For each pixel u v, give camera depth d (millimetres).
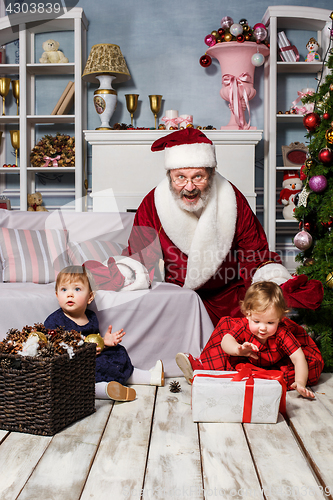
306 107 3254
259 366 1592
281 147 3613
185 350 1791
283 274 1884
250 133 3213
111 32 3604
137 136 3240
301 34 3602
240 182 3260
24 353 1244
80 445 1178
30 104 3600
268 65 3453
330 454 1135
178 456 1131
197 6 3584
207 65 3443
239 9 3580
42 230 2080
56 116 3432
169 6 3586
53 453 1135
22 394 1249
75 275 1567
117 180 3281
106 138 3252
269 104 3443
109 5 3590
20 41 3436
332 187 2039
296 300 1692
